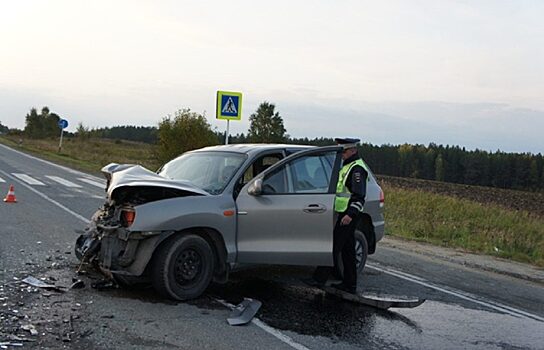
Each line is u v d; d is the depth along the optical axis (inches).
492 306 275.7
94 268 267.1
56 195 582.2
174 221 228.1
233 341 191.2
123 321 201.6
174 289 230.2
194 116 815.1
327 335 206.7
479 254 444.8
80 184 741.3
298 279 289.1
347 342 200.7
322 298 258.2
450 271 359.3
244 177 257.6
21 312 200.4
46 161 1259.2
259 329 207.2
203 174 266.5
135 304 223.5
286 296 256.7
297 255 254.1
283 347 189.9
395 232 526.0
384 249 421.7
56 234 354.9
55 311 205.3
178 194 240.5
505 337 225.0
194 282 236.8
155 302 228.5
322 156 277.9
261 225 249.4
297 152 268.4
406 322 233.1
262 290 263.7
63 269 266.7
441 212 684.7
